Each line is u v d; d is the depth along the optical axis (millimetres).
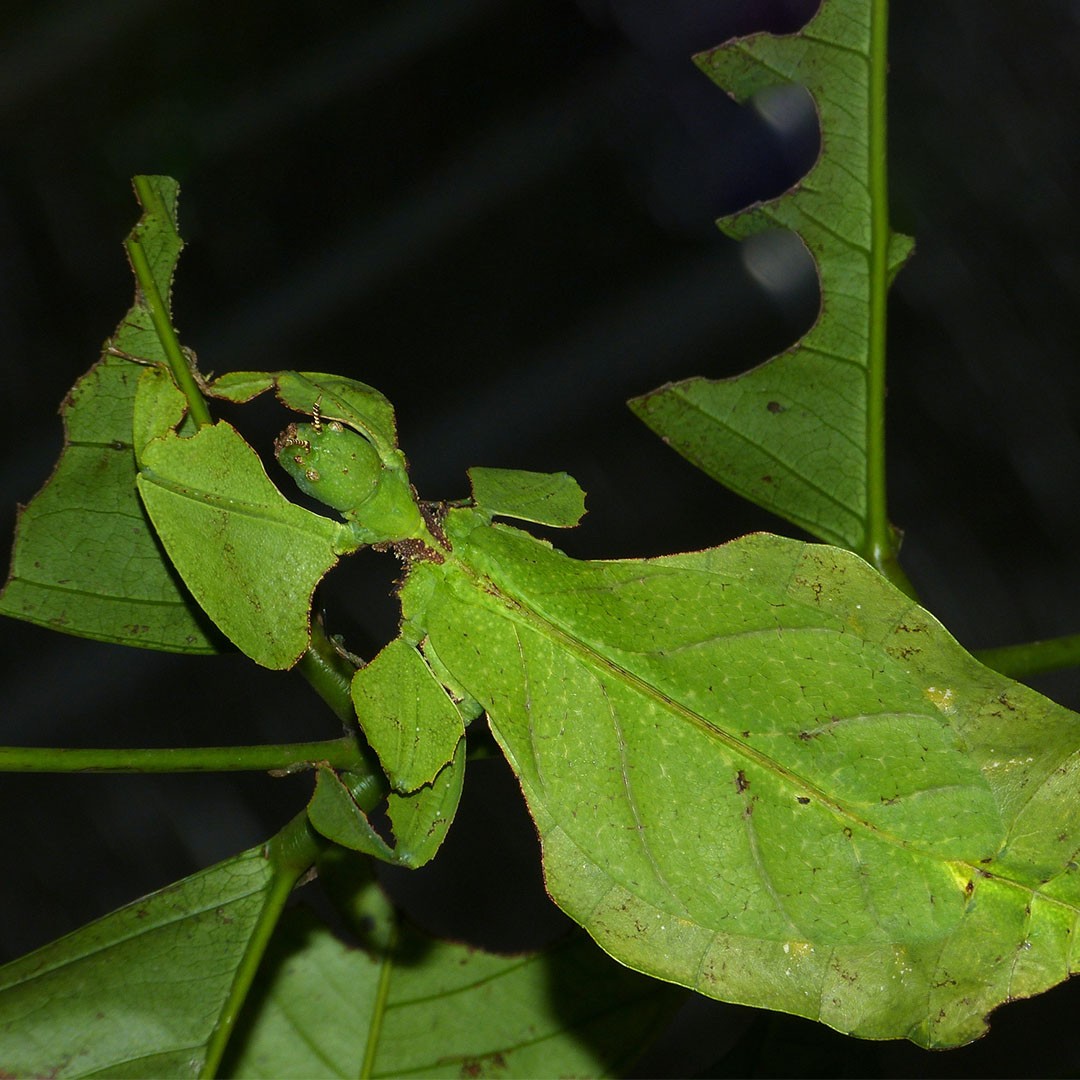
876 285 622
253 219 1027
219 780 1003
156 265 604
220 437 603
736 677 594
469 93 1065
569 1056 619
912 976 585
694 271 1026
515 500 613
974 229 1007
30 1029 597
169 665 994
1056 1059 808
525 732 598
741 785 592
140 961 600
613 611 600
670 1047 871
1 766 593
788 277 1008
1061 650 613
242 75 1009
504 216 1052
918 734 589
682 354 1015
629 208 1046
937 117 1008
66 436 604
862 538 620
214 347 1010
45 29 946
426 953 622
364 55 1043
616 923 592
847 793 589
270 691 997
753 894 590
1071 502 992
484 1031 620
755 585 598
